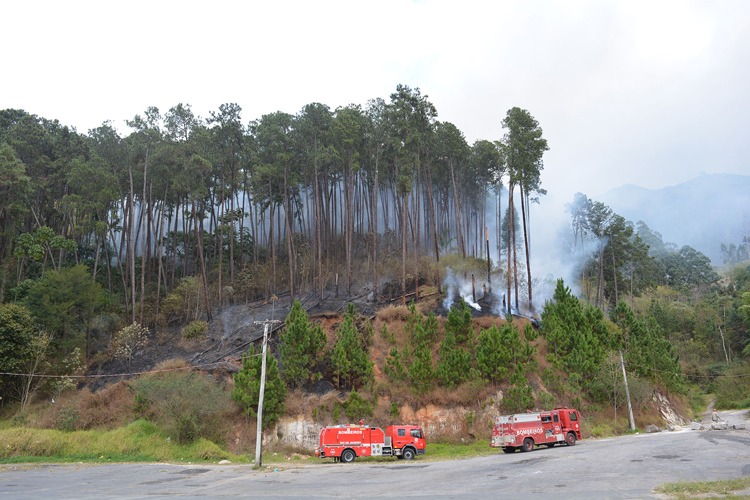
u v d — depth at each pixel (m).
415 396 46.28
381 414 44.91
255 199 72.81
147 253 72.75
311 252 72.75
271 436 43.00
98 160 61.34
